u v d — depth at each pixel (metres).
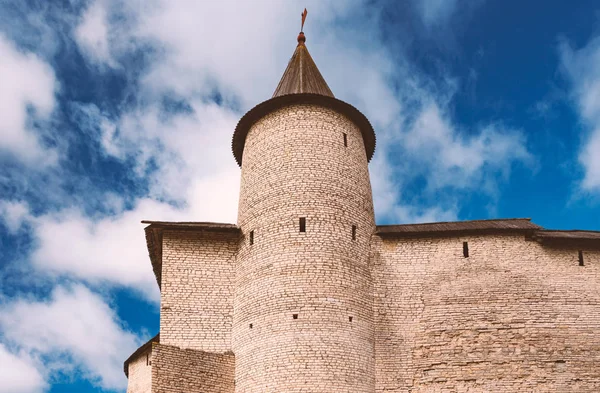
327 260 27.34
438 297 28.81
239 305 28.23
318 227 27.92
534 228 29.70
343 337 26.16
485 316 28.36
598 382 27.34
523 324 28.20
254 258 28.25
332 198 28.75
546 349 27.75
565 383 27.20
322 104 30.88
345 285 27.27
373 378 26.64
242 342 27.23
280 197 28.72
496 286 28.94
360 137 31.83
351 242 28.39
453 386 27.09
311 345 25.62
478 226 30.27
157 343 26.31
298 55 34.78
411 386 27.08
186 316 28.69
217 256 29.91
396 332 28.05
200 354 26.94
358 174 30.31
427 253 29.75
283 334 25.94
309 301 26.42
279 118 30.69
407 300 28.77
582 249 29.97
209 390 26.50
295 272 27.00
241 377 26.61
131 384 29.50
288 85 33.00
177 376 26.14
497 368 27.36
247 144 31.75
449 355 27.64
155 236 30.33
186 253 29.78
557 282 29.09
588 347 27.94
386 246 29.84
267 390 25.30
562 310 28.56
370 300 28.17
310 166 29.25
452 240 30.02
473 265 29.41
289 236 27.75
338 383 25.25
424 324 28.31
